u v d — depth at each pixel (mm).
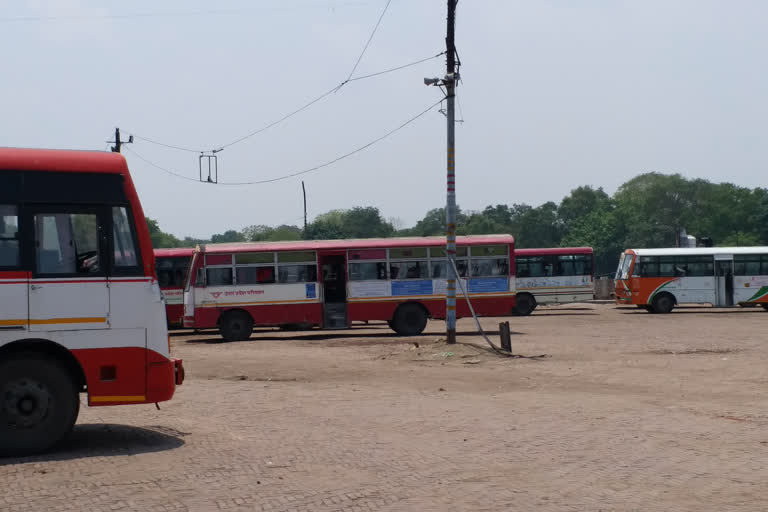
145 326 9398
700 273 40312
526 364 18469
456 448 9188
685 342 23797
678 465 8266
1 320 8820
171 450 9086
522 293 40844
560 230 141125
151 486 7348
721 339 24719
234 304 27797
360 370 17938
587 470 8055
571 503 6777
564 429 10406
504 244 29328
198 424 11000
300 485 7406
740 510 6551
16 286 8906
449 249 21094
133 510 6535
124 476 7754
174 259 33594
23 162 9156
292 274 28266
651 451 8984
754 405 12461
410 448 9188
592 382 15469
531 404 12648
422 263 28922
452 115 21000
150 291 9469
